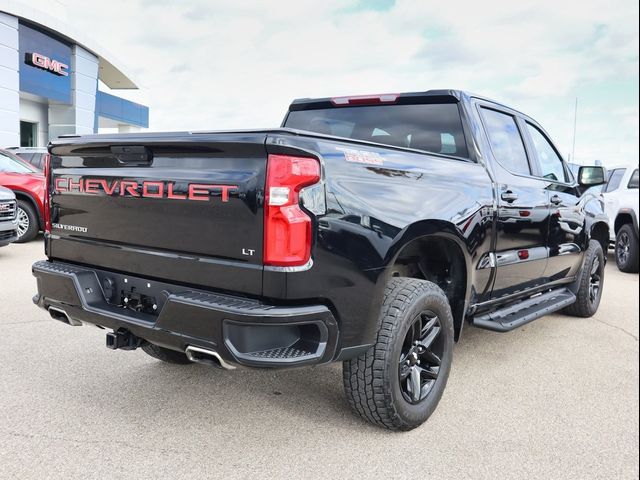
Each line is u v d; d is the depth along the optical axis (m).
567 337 4.86
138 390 3.37
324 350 2.39
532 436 2.94
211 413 3.09
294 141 2.30
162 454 2.63
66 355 3.93
